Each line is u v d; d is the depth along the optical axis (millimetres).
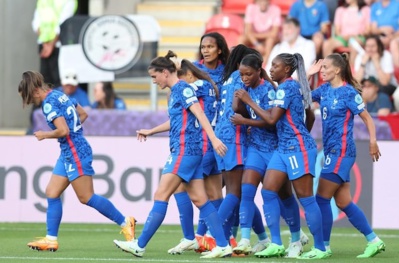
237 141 30828
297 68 29844
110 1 58250
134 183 43094
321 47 51094
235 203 31031
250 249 30625
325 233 31234
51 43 50500
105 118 45219
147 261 28938
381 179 42156
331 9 52969
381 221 42156
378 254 32094
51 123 31484
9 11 57844
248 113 30453
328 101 30766
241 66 30156
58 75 50656
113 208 32469
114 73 48312
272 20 52219
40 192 43531
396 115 44281
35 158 43562
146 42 48125
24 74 31406
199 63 33281
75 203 43719
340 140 30734
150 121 45000
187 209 31719
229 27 53281
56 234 32406
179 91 29062
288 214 31141
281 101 29281
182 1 59156
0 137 43719
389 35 50469
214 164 31891
